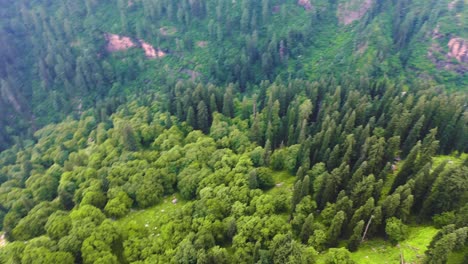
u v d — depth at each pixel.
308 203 86.56
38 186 124.44
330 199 89.31
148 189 107.06
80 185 113.56
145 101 182.50
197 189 103.50
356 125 118.06
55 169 133.12
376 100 133.00
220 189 96.69
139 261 83.06
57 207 110.75
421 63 196.38
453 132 106.12
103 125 162.38
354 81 160.75
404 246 75.75
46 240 87.88
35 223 100.81
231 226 85.50
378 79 185.38
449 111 108.00
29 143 195.12
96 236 87.12
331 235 78.25
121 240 91.94
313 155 107.06
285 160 111.38
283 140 128.50
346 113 117.06
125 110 170.62
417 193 81.75
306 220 78.81
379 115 123.50
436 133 108.50
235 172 103.06
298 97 142.75
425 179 81.75
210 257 76.56
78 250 86.12
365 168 88.50
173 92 173.75
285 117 129.50
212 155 113.81
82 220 92.50
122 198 105.50
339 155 101.44
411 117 108.81
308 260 73.50
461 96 127.50
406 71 197.12
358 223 74.75
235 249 81.75
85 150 146.25
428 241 75.31
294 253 71.00
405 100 125.12
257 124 122.00
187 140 128.75
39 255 82.12
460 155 105.81
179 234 87.88
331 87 149.25
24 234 99.69
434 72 193.12
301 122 119.88
